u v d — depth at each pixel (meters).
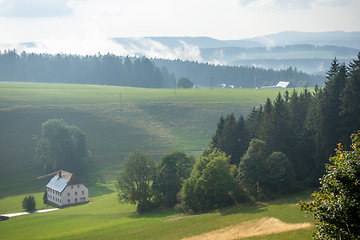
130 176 90.50
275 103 92.00
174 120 198.25
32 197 105.56
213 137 107.81
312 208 25.20
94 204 104.81
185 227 60.66
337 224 23.48
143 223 71.00
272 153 79.94
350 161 24.11
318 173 78.44
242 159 79.38
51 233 71.44
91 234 65.38
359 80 75.50
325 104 78.00
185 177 94.94
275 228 47.81
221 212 68.81
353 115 74.69
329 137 76.94
